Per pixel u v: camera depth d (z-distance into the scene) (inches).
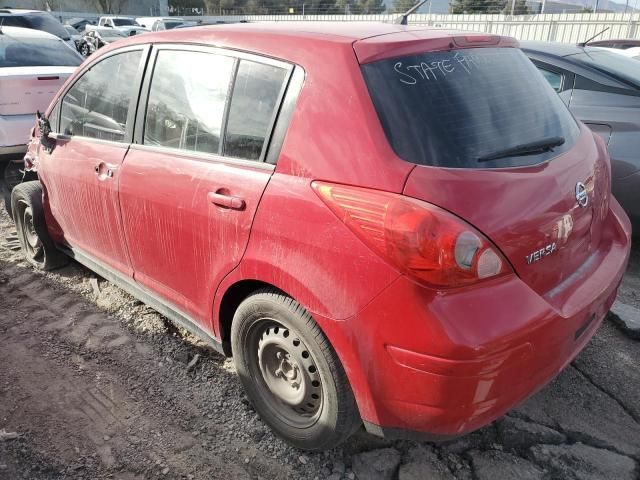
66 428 105.7
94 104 132.7
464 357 71.5
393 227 73.3
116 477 94.5
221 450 100.4
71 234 148.4
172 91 111.3
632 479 92.6
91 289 158.2
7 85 227.0
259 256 89.4
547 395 112.3
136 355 128.1
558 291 87.4
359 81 82.6
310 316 85.6
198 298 109.1
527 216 79.4
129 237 122.1
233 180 94.8
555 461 96.3
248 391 104.0
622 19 766.5
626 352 126.7
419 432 80.5
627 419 106.2
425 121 81.5
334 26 101.3
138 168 114.9
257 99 94.9
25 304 150.6
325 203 81.1
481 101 89.1
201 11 2060.8
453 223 72.2
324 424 90.4
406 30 97.7
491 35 103.4
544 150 91.4
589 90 175.2
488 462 96.4
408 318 73.5
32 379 119.7
